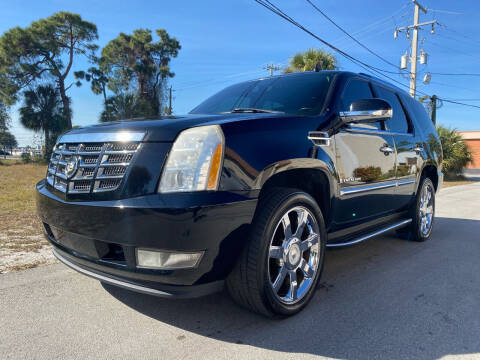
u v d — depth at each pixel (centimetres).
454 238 502
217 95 385
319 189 285
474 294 297
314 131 266
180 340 217
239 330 229
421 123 475
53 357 197
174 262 197
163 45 3794
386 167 360
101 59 3578
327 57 1600
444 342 220
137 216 196
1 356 197
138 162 206
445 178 2106
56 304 261
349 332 230
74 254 233
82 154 227
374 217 362
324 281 321
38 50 3111
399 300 282
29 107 2898
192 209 192
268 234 220
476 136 4134
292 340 219
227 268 212
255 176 215
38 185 282
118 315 247
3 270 323
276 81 354
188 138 207
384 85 406
